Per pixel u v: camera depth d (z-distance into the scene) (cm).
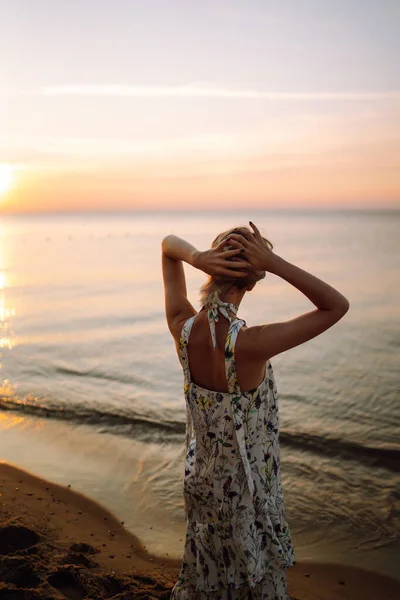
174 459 627
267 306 2362
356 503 514
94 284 3369
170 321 224
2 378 1094
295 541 445
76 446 673
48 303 2559
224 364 199
